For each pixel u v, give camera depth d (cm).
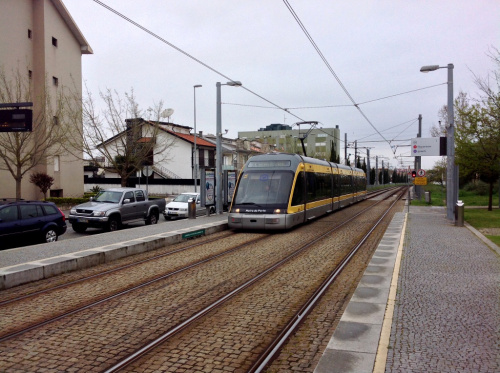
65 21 3234
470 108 2525
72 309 702
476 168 2595
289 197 1653
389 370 441
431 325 573
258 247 1309
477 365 451
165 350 530
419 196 4009
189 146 4984
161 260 1123
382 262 995
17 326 623
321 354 515
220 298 759
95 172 5694
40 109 2764
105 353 523
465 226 1703
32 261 980
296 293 787
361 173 3725
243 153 5906
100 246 1193
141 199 2036
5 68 2734
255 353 519
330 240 1428
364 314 621
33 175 2802
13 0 2802
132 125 3356
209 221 1867
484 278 835
